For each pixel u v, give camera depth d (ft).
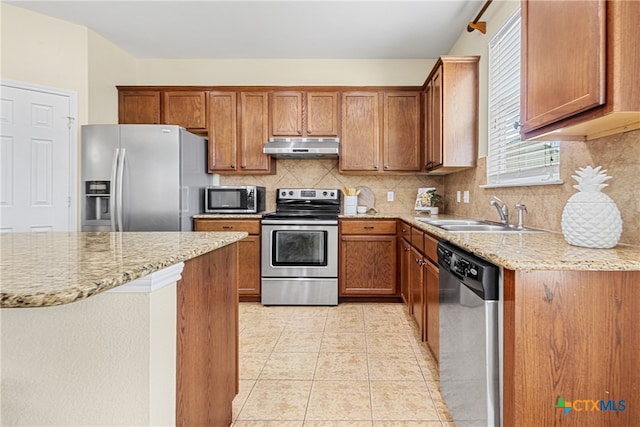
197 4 10.03
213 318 4.85
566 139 5.31
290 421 5.72
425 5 9.89
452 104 10.03
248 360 7.82
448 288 5.67
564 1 4.28
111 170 10.73
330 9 10.18
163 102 12.79
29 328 3.09
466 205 10.91
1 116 10.14
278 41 12.26
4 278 2.54
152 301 3.09
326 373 7.24
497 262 3.82
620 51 3.58
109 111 12.46
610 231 4.30
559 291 3.65
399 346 8.52
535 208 6.99
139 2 9.96
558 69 4.42
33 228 10.64
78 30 11.23
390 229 11.90
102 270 2.79
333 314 10.93
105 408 3.06
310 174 13.87
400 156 12.71
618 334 3.65
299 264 11.78
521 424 3.66
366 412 5.94
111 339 3.05
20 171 10.43
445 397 5.95
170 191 10.87
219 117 12.80
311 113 12.76
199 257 4.38
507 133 8.40
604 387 3.65
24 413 3.11
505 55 8.51
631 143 4.60
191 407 4.10
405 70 13.57
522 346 3.66
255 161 12.85
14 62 10.28
